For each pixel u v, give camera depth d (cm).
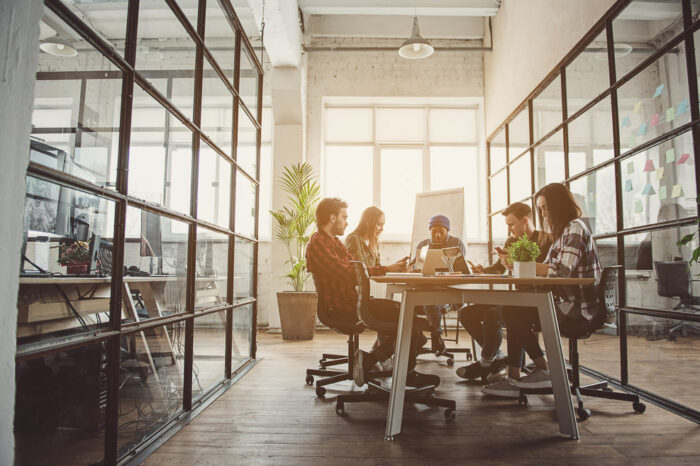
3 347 96
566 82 347
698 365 221
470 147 609
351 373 256
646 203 249
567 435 180
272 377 293
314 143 584
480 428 192
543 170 396
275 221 536
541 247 288
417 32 449
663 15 235
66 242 148
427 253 217
